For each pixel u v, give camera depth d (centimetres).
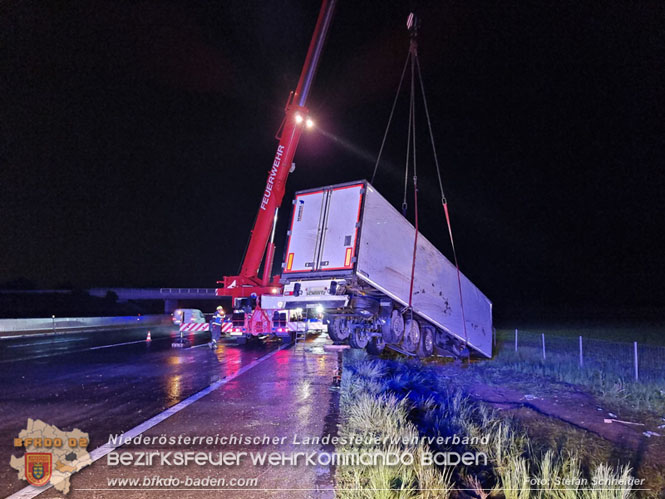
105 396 817
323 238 1249
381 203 1293
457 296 1706
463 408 768
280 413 690
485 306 2012
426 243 1517
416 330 1480
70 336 2453
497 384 1084
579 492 441
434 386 1021
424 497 399
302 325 1739
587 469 529
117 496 399
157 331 2945
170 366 1219
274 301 1308
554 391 996
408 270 1380
